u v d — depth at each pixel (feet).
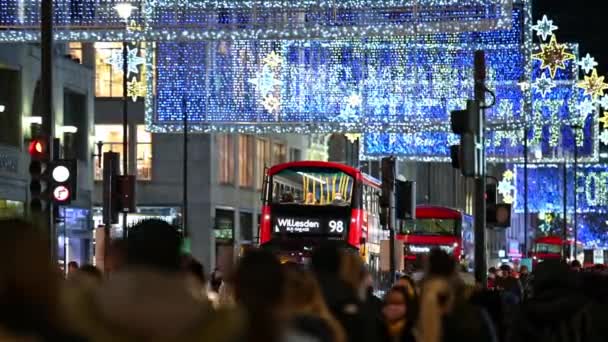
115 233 221.05
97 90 274.57
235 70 167.84
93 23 124.36
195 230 273.54
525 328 45.42
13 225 18.65
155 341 19.61
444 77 168.86
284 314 25.68
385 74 169.07
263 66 167.84
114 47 273.13
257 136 313.12
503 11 121.29
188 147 274.57
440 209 250.57
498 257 417.69
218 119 167.73
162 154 274.57
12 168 180.24
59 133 198.18
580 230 454.40
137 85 257.75
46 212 93.76
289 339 25.86
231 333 19.84
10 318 18.31
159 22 125.80
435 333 45.62
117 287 20.17
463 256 249.96
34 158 93.81
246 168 305.73
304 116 168.35
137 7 125.18
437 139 219.41
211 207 274.57
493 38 169.68
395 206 129.39
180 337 19.66
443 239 249.55
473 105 88.79
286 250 159.33
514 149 237.04
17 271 18.38
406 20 128.06
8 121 183.42
